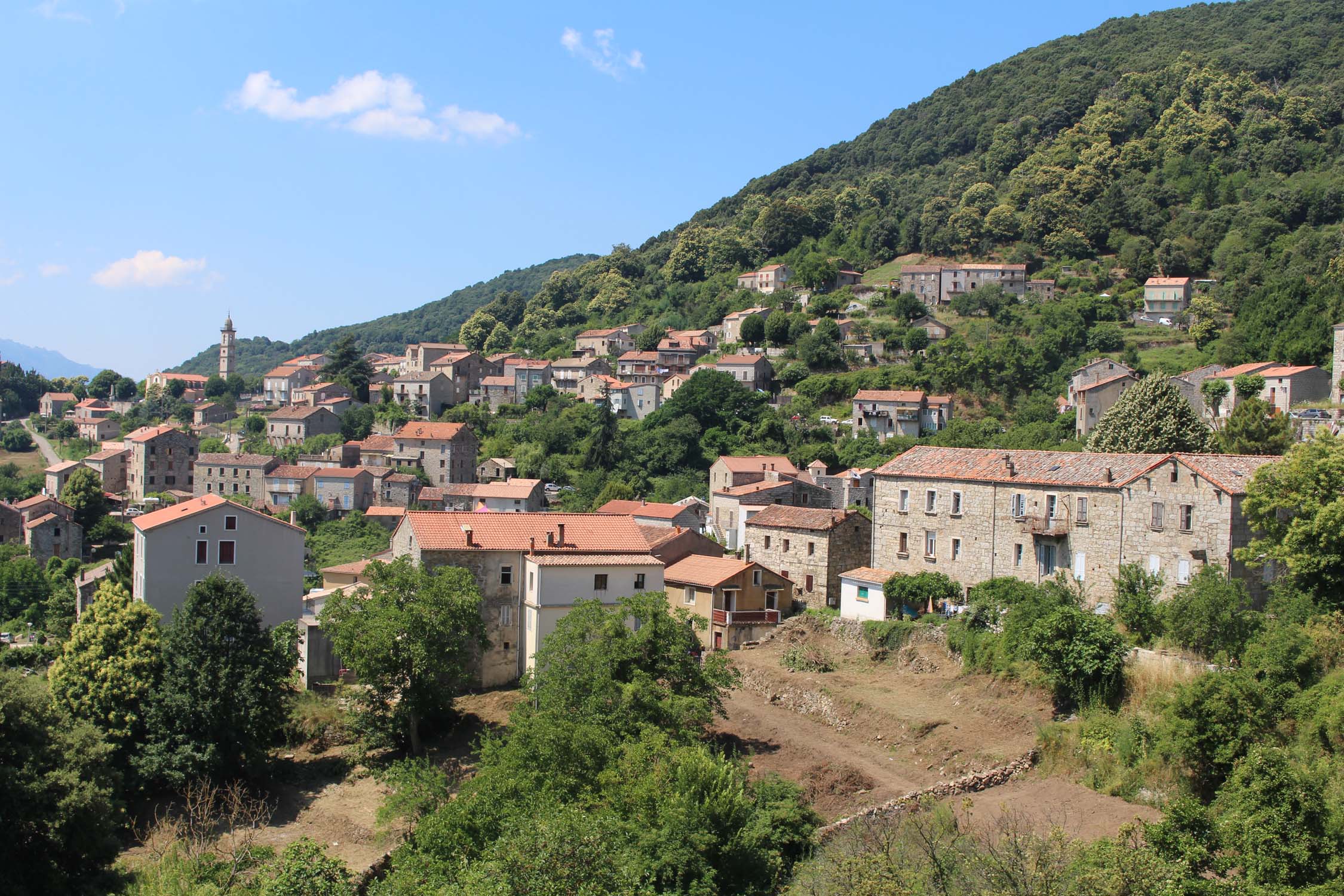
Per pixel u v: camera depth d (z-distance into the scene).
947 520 69.12
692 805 39.09
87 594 96.62
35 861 46.06
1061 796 44.72
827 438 157.75
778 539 80.50
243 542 74.38
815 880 36.56
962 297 192.75
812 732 56.56
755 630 72.94
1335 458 50.00
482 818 40.97
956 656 60.84
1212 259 189.50
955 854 35.62
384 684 59.94
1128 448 80.31
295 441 180.25
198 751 57.38
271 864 47.72
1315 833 31.80
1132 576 54.69
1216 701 41.41
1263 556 51.19
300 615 76.12
